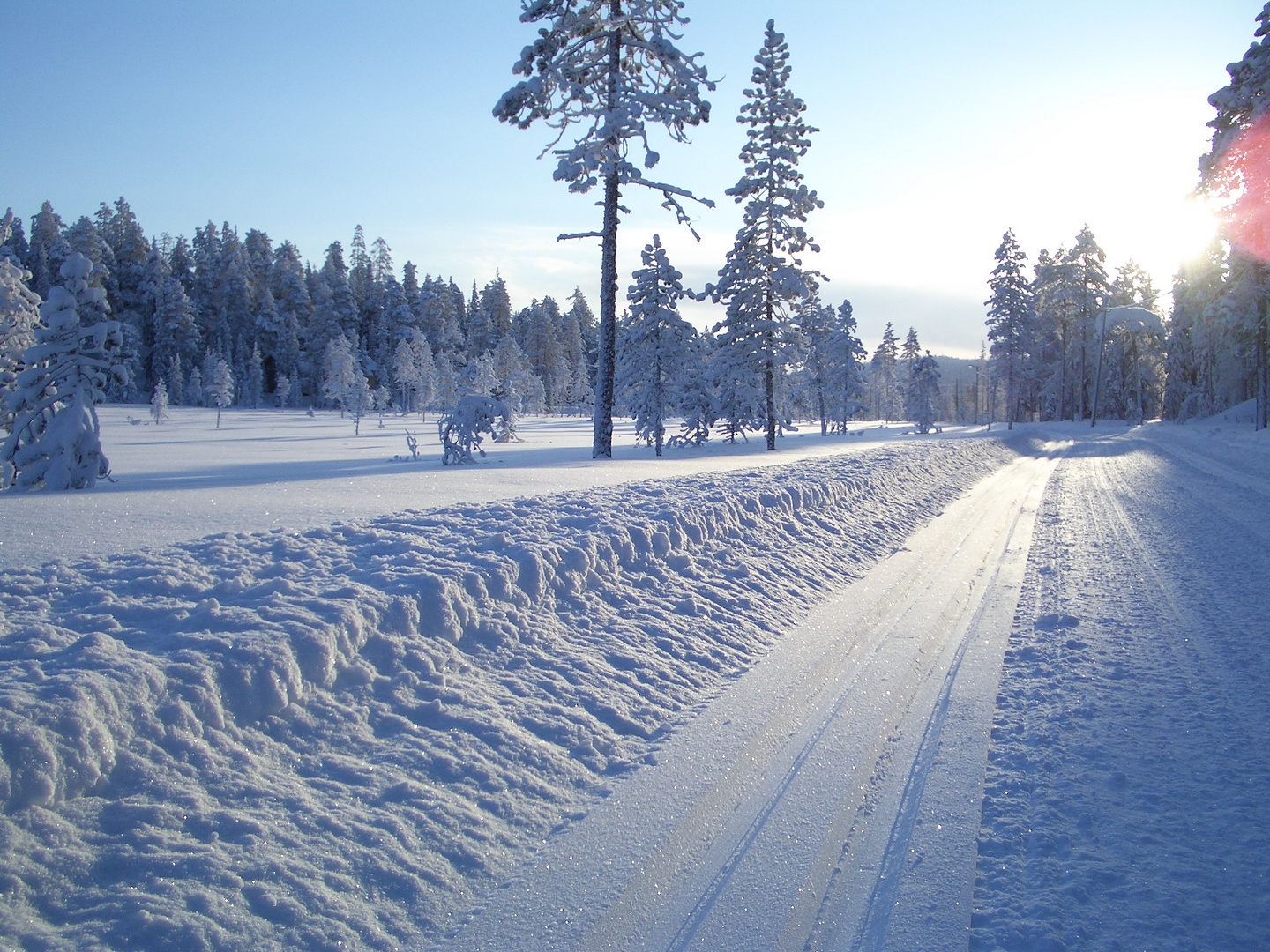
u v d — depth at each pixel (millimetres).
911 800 3777
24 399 12820
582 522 7262
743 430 38625
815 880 3117
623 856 3246
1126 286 82875
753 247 34031
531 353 111750
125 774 3037
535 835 3391
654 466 17297
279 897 2684
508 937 2691
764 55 33094
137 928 2424
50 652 3463
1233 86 29672
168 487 12297
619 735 4434
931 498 15414
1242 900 2936
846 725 4699
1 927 2318
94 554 5527
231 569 5035
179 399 87812
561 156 17750
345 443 37312
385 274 112875
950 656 6078
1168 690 5172
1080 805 3678
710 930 2777
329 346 88375
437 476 14172
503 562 5535
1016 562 9875
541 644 5176
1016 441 37156
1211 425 45875
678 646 5781
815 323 57125
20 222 89812
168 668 3414
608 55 19391
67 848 2662
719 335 35406
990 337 64438
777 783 3953
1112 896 2965
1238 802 3668
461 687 4410
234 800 3143
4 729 2744
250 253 109062
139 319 90375
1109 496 16719
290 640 3875
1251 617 6871
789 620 6977
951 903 2945
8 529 7152
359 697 4016
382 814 3281
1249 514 13164
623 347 32094
